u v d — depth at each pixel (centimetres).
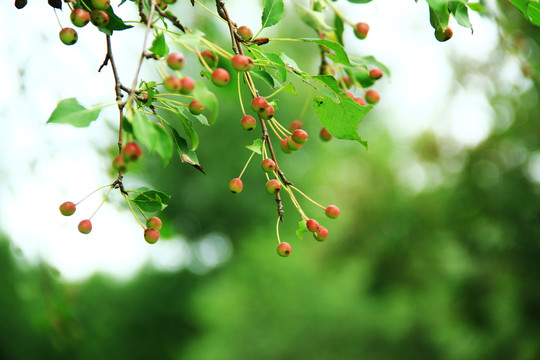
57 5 148
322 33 209
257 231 1380
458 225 792
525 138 707
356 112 149
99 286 1769
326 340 1070
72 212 154
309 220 167
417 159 919
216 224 1770
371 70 202
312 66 1223
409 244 1002
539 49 453
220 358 1081
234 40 145
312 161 1617
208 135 1628
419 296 1008
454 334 855
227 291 1189
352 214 1155
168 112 1273
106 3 144
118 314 1770
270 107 150
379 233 1079
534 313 699
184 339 1839
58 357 1338
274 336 1077
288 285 1121
